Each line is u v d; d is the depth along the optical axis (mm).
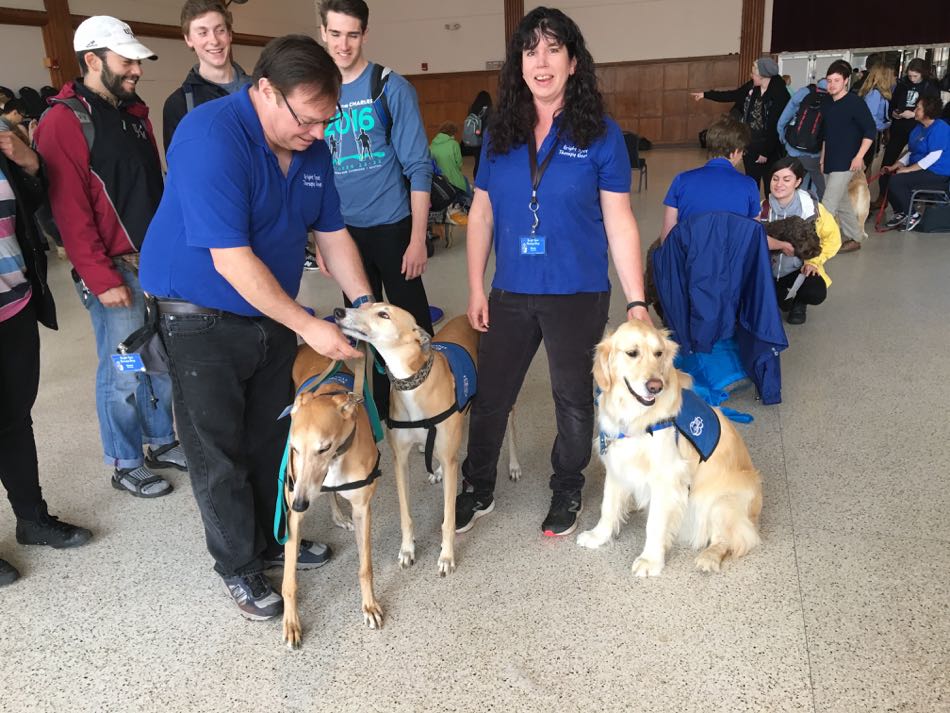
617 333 2252
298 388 2424
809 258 4336
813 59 15625
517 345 2479
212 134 1754
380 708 1890
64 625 2238
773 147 7656
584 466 2615
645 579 2354
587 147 2223
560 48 2105
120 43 2539
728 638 2074
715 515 2420
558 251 2312
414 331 2193
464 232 8336
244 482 2186
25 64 9180
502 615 2215
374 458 2127
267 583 2281
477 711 1865
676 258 3494
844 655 1984
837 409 3482
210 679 2010
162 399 3113
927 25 14797
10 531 2740
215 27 2949
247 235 1835
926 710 1796
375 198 3186
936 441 3123
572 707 1865
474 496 2705
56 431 3578
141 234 2750
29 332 2404
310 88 1719
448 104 17750
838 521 2598
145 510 2877
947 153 7098
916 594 2203
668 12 16094
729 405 3602
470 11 16891
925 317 4703
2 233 2268
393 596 2322
